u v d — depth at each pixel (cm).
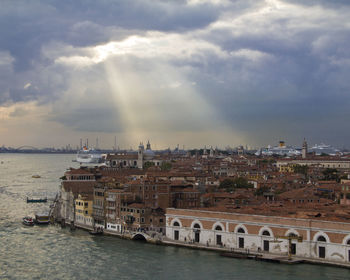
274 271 15825
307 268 16150
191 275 15550
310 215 17862
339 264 16200
